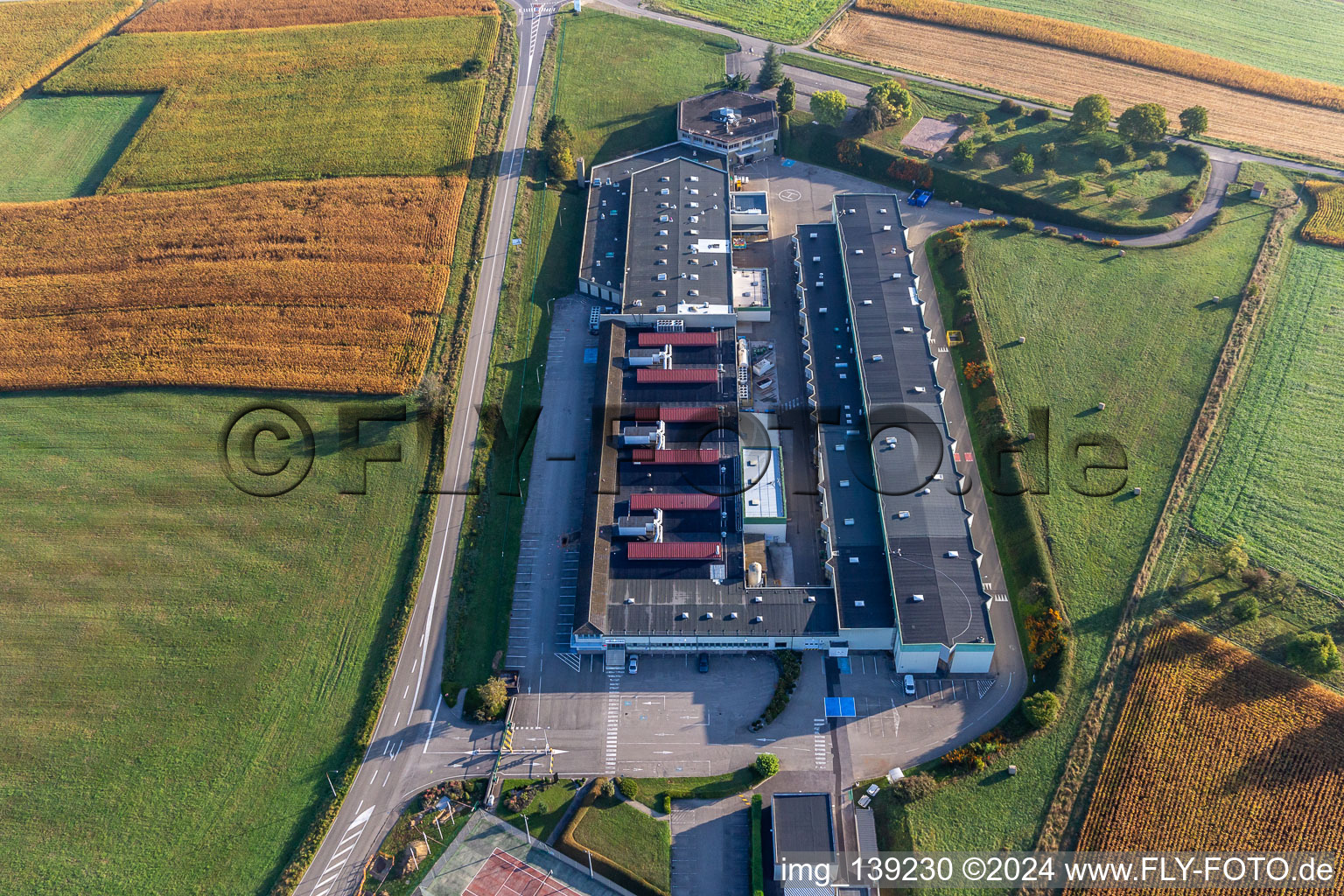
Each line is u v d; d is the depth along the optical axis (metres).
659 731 106.62
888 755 103.56
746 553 121.44
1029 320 149.12
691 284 152.12
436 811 99.94
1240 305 149.12
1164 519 121.44
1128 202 168.88
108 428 140.88
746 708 108.62
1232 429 132.12
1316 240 161.12
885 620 110.62
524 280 161.88
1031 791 98.25
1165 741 99.75
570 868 96.06
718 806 100.19
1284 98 196.50
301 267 164.12
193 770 104.00
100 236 173.00
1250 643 108.38
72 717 108.75
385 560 123.31
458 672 112.19
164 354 150.50
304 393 144.88
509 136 192.25
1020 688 108.50
